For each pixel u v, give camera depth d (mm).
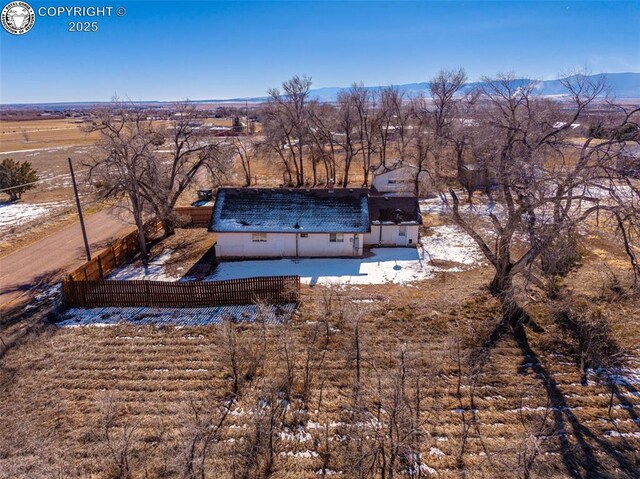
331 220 25438
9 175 37844
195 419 11438
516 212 17703
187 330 17109
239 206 26000
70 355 15328
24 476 9969
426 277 22453
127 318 18125
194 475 9516
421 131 43344
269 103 52812
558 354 15195
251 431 11531
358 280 22156
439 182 40688
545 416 11352
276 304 19203
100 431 11625
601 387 13461
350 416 12055
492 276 22203
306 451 11070
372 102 55281
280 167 54156
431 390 13273
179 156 29016
